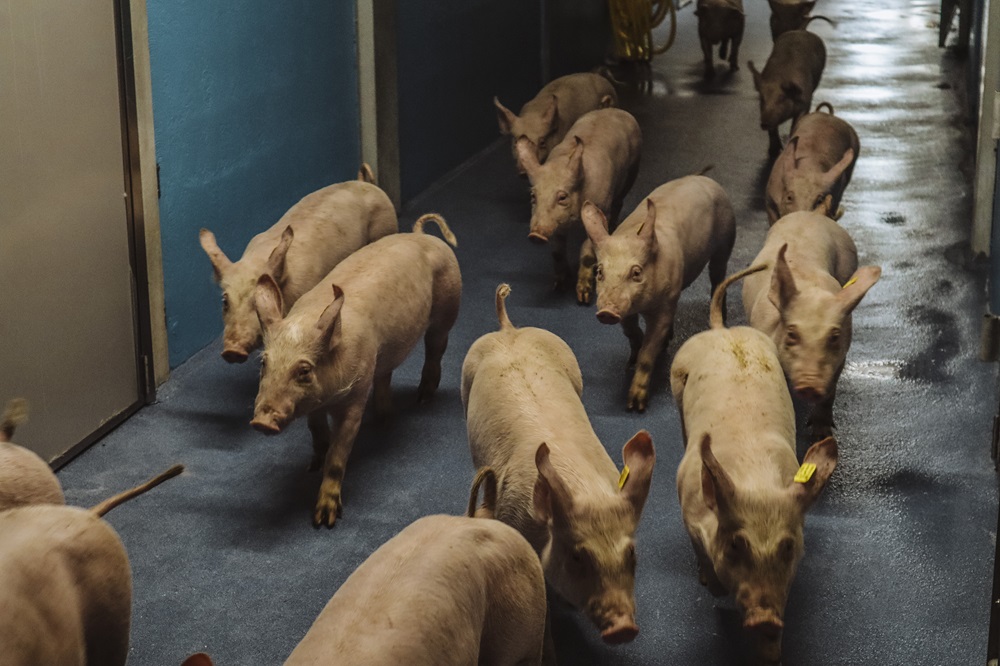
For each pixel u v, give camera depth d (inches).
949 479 223.3
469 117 422.0
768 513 154.5
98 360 240.8
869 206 367.6
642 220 263.7
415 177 382.9
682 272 257.3
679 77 544.4
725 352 199.0
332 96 334.6
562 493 150.3
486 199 385.7
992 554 200.4
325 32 326.6
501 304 207.5
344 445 216.5
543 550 163.6
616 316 241.4
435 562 135.1
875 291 305.9
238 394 262.4
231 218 288.8
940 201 370.9
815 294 213.5
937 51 581.0
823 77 532.7
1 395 214.5
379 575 134.1
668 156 423.5
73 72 226.1
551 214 297.1
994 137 274.5
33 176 217.2
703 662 177.5
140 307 252.2
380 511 216.7
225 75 279.1
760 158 419.5
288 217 261.7
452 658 130.0
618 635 145.0
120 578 135.4
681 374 204.5
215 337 288.2
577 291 306.3
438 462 233.0
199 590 194.2
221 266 239.6
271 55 299.0
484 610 139.6
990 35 309.3
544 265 332.5
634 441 153.9
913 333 282.7
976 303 297.3
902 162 409.1
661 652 179.6
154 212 255.3
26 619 120.6
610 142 328.8
